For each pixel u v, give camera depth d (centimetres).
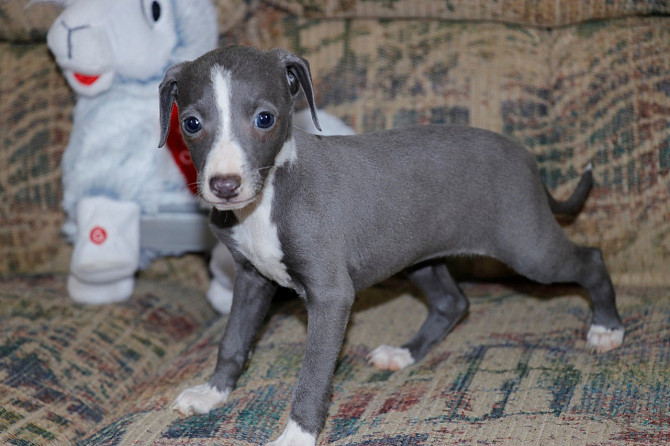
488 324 81
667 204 86
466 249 74
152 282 97
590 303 84
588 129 87
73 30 81
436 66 89
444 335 79
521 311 84
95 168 86
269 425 67
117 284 89
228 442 65
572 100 88
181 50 85
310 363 65
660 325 77
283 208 66
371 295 89
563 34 88
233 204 61
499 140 74
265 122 62
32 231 96
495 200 73
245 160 61
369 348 79
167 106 66
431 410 67
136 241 87
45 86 94
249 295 72
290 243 66
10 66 95
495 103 88
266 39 92
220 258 87
